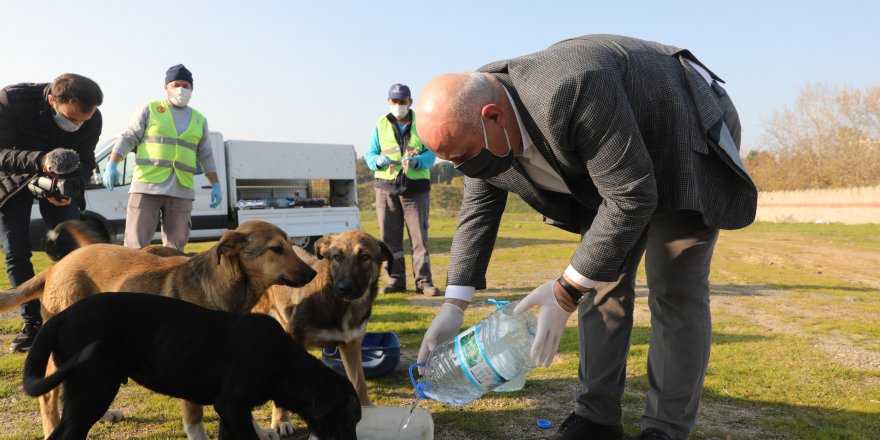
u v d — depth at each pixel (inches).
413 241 337.1
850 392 170.7
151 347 116.4
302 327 160.4
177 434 137.1
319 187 591.8
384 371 182.1
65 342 111.4
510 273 441.1
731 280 428.5
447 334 124.2
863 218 1353.3
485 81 98.7
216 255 152.3
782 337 238.5
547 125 96.3
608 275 101.7
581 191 110.0
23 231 202.2
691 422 122.8
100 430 138.6
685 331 119.3
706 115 109.3
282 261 154.8
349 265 157.8
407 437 126.3
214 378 117.0
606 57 101.4
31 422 141.3
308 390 119.4
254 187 542.0
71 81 191.5
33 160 185.3
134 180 251.4
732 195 113.0
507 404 158.9
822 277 458.3
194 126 262.4
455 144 96.8
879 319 281.7
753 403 160.7
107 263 151.9
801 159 1798.7
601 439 128.0
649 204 97.3
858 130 1708.9
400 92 317.7
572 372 187.9
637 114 104.1
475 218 128.4
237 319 121.4
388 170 326.6
